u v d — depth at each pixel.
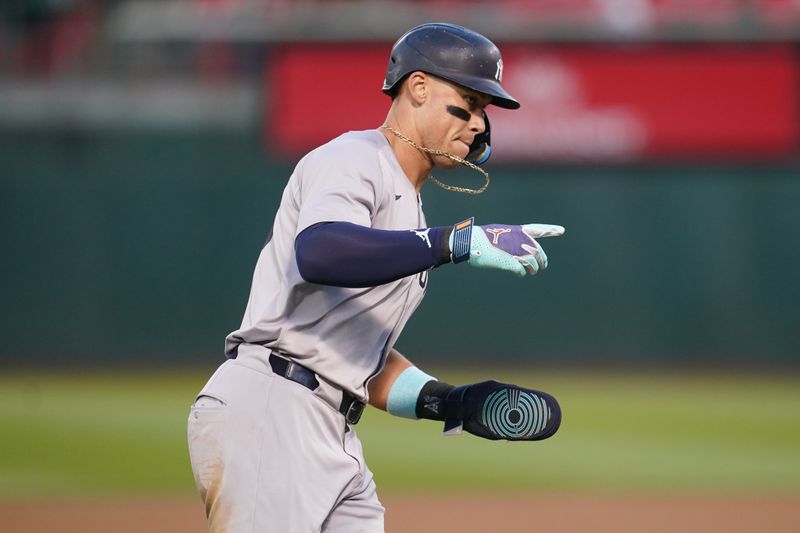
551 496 25.92
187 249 60.09
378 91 58.12
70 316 59.53
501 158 58.22
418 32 10.02
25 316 59.47
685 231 60.22
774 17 57.72
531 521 22.73
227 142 62.47
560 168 59.09
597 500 25.38
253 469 9.43
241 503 9.43
